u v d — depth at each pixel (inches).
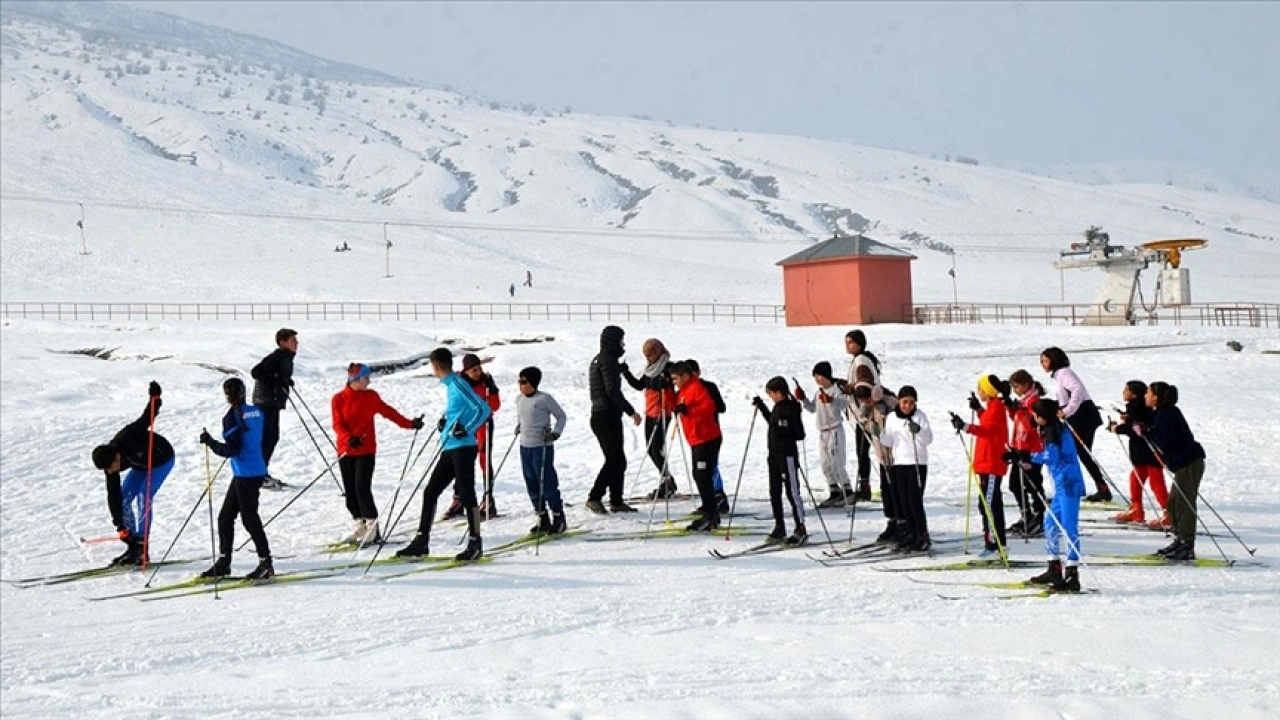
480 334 1737.2
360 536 506.0
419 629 348.2
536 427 507.8
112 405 1021.2
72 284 3253.0
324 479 705.6
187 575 461.4
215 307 2780.5
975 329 1726.1
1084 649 301.9
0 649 341.7
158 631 360.5
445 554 477.1
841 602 369.4
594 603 374.3
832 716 246.7
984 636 318.3
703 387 510.3
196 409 980.6
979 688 266.7
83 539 549.3
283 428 890.1
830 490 575.8
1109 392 1060.5
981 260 4982.8
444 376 462.9
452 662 305.4
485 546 493.0
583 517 556.1
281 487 671.8
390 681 287.3
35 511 618.2
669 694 265.9
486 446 561.6
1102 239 2071.9
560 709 255.1
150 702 275.0
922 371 1229.1
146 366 1280.8
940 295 3425.2
